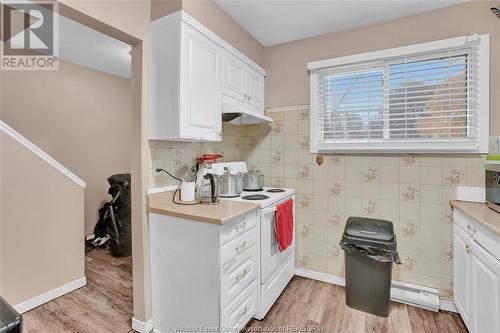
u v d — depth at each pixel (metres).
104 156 3.54
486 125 1.79
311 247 2.46
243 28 2.25
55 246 2.10
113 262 2.78
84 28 2.28
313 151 2.40
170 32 1.58
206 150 2.28
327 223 2.38
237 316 1.55
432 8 1.94
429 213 1.99
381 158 2.15
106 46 2.65
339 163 2.31
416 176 2.03
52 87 2.99
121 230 2.94
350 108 2.23
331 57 2.33
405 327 1.74
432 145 1.93
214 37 1.82
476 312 1.46
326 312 1.91
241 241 1.58
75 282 2.22
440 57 1.93
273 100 2.62
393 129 2.03
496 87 1.77
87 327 1.74
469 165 1.86
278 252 2.06
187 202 1.79
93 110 3.41
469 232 1.57
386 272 1.81
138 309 1.69
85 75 3.31
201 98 1.70
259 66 2.51
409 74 2.04
